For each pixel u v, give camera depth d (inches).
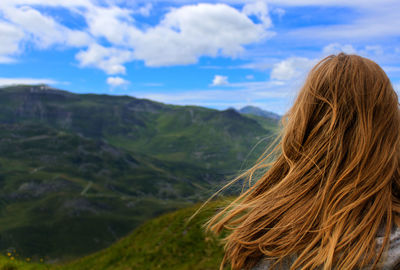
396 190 48.5
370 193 44.6
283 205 49.3
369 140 47.4
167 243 595.5
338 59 56.1
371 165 46.6
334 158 48.6
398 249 40.3
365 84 51.2
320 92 54.1
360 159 46.7
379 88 51.3
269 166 57.6
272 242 47.5
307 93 55.7
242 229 51.9
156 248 599.5
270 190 52.9
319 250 43.9
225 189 58.8
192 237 581.3
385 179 45.6
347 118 50.1
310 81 57.0
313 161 49.7
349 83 51.6
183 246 565.3
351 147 48.6
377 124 48.9
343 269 41.6
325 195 46.8
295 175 50.8
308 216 46.6
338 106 50.9
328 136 50.1
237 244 51.9
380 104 50.1
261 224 50.1
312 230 46.1
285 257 46.9
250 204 53.4
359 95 50.3
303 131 53.1
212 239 557.0
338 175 47.8
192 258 526.6
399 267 40.1
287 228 47.1
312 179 49.0
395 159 47.9
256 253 49.6
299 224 46.6
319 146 50.5
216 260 488.7
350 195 45.6
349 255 41.8
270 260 48.1
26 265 536.4
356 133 48.9
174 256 551.2
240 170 59.7
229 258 54.4
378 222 42.9
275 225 48.7
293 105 60.2
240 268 51.0
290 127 55.6
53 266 617.0
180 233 612.7
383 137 48.5
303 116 53.9
